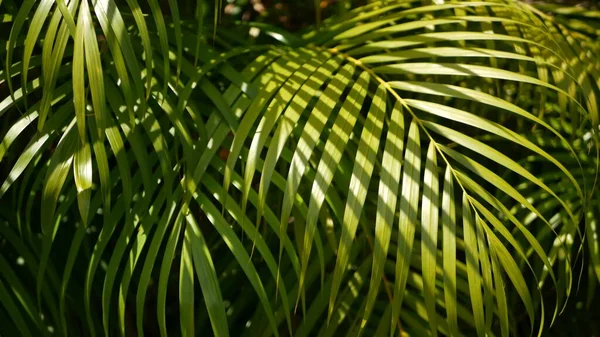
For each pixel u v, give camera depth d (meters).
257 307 2.20
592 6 2.96
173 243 1.92
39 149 1.96
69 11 1.81
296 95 1.98
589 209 2.40
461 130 2.69
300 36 2.41
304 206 1.98
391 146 1.91
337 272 1.83
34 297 2.28
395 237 2.26
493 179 1.93
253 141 1.90
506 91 2.63
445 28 2.53
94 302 2.37
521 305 2.75
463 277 2.23
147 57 1.86
